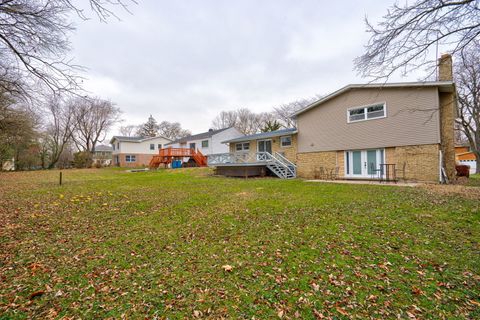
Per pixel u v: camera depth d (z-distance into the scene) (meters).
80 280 3.16
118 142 35.00
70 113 29.56
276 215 6.00
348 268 3.31
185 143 31.98
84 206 7.33
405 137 11.62
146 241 4.54
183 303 2.67
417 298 2.64
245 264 3.54
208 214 6.32
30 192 9.77
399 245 3.99
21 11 4.42
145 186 11.97
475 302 2.54
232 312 2.51
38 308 2.58
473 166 26.22
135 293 2.86
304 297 2.72
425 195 7.66
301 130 16.33
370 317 2.37
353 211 6.09
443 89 11.29
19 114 13.37
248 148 20.80
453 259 3.46
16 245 4.31
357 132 13.35
